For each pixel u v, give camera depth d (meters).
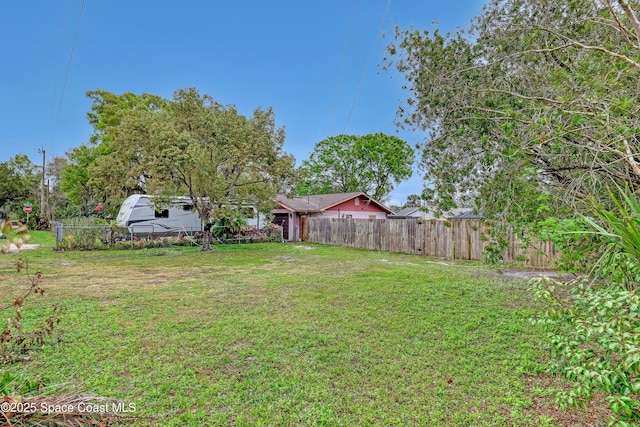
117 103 22.36
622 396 1.53
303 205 18.98
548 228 2.57
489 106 3.56
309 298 5.59
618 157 2.63
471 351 3.51
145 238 14.21
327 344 3.70
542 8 3.47
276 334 3.97
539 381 2.90
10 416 1.86
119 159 17.11
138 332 4.02
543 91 3.12
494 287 6.26
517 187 3.08
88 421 2.07
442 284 6.54
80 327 4.16
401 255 11.87
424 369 3.14
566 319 2.03
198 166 11.89
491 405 2.56
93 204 22.75
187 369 3.12
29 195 25.97
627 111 2.46
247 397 2.68
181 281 7.07
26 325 4.17
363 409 2.53
